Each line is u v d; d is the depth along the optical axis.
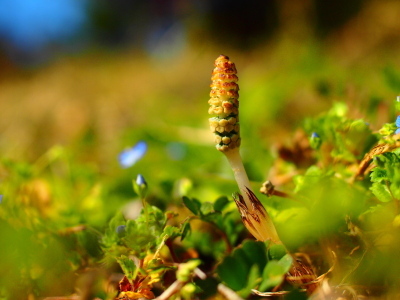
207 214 0.19
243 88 0.65
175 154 0.39
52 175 0.34
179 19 1.64
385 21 0.74
